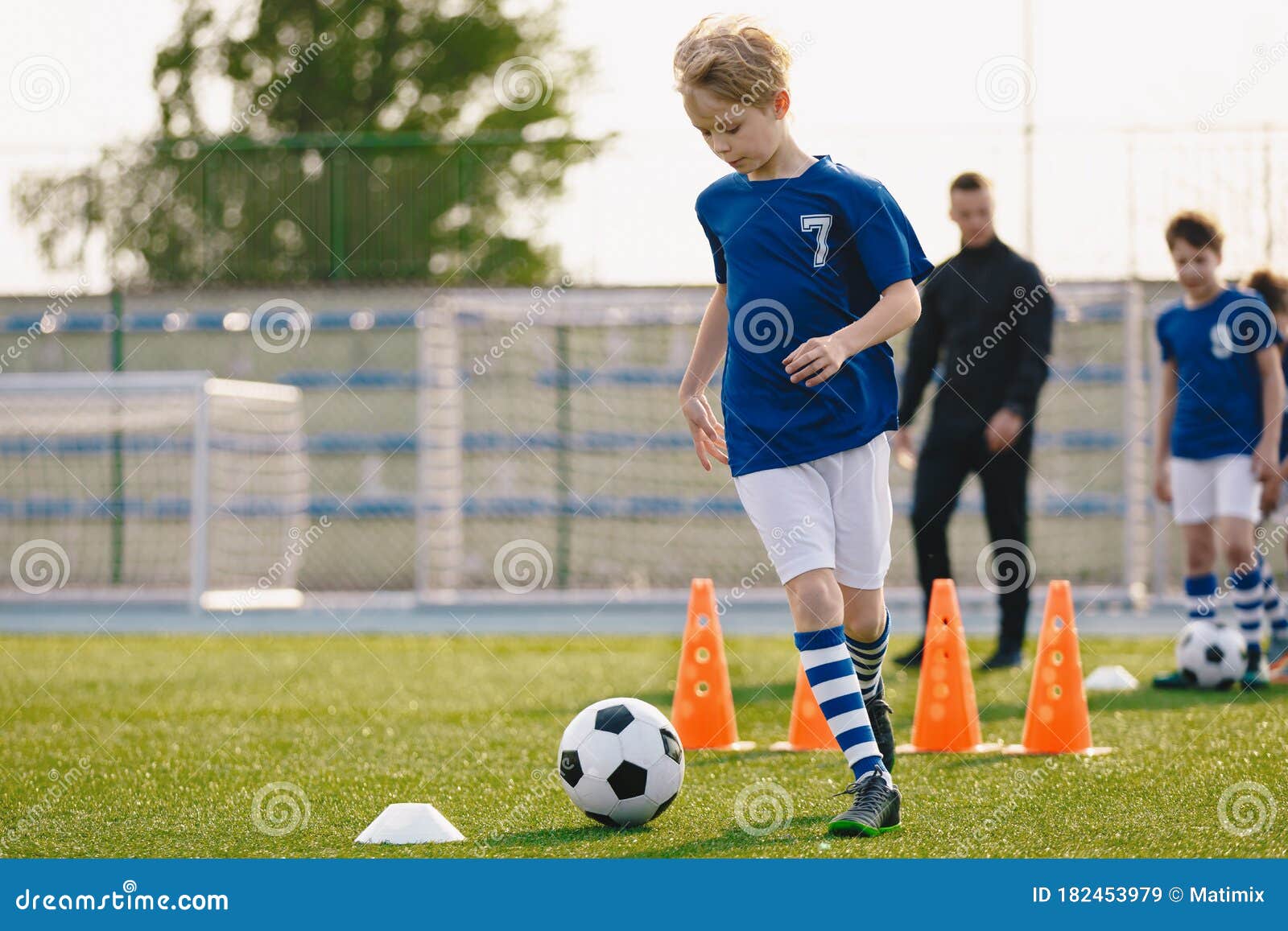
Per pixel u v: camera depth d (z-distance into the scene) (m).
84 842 6.14
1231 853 5.64
